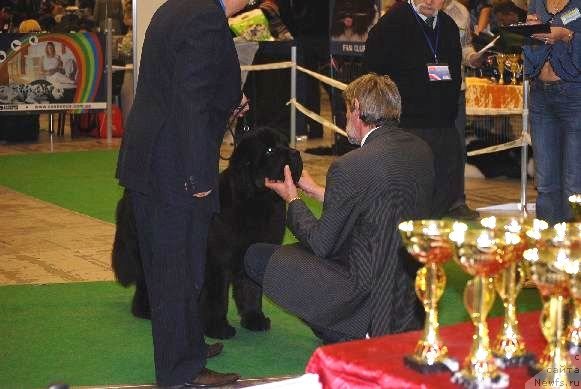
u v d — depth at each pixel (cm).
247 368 484
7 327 549
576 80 638
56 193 982
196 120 394
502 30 645
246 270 471
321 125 1334
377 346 268
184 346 427
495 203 929
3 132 1332
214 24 400
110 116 1342
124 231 550
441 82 652
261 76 1243
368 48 660
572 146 654
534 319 298
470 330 286
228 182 499
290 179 443
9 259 708
